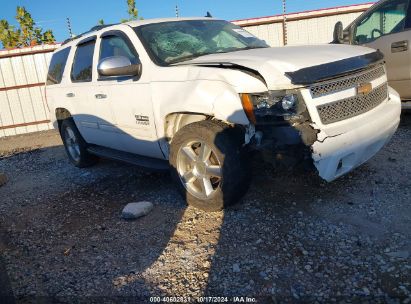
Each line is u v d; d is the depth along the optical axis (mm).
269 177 4414
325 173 3242
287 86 3139
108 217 4223
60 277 3166
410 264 2775
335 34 6816
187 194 3908
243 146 3436
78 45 5672
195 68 3727
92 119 5289
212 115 3514
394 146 5238
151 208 4188
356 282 2668
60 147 9062
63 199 5066
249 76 3305
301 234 3307
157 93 4016
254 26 12891
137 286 2916
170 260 3195
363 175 4348
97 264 3291
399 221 3355
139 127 4426
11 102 12703
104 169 6172
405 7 5969
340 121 3338
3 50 12258
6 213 4879
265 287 2723
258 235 3367
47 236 3994
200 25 4867
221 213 3822
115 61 4172
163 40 4422
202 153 3709
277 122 3150
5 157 8953
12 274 3307
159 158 4551
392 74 6039
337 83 3340
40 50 12508
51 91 6316
